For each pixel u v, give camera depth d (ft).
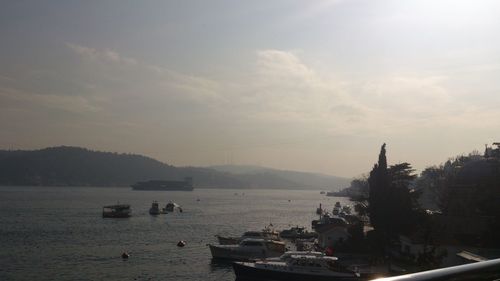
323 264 198.29
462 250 212.02
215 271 235.81
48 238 338.95
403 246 237.25
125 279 213.46
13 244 305.32
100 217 523.70
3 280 204.23
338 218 468.34
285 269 198.29
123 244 321.93
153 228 431.43
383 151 268.62
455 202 303.07
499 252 213.66
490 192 269.44
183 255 281.95
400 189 261.24
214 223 499.10
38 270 226.38
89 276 216.74
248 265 203.31
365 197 309.63
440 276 15.56
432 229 223.10
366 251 274.36
